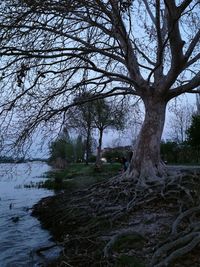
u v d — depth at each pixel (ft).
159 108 65.36
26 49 57.36
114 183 62.95
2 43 53.36
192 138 175.63
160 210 49.83
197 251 32.27
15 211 84.94
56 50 58.34
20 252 49.83
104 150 255.91
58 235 57.52
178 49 58.39
